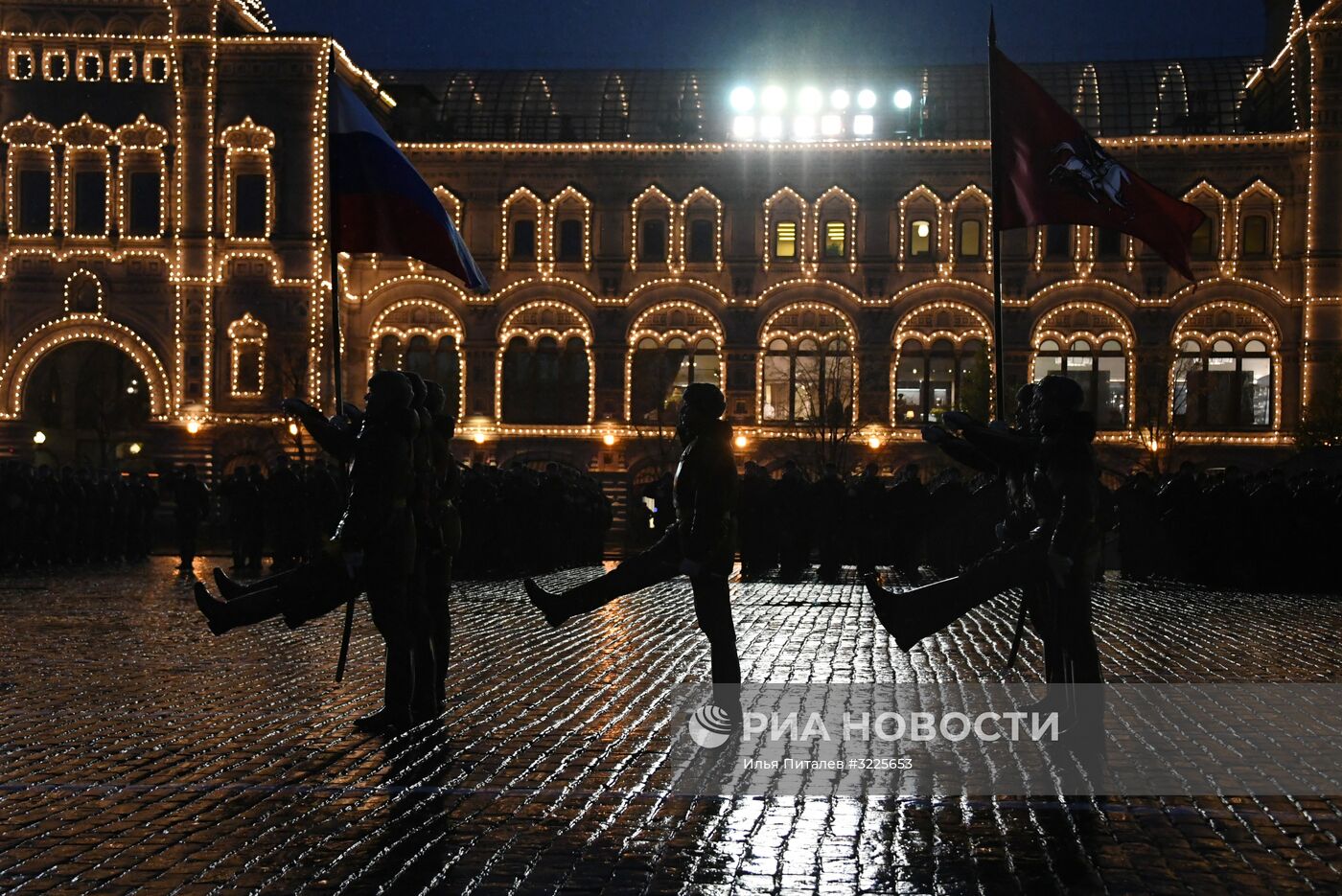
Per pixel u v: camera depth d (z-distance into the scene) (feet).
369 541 40.70
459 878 26.96
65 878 26.73
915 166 222.48
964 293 221.46
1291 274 215.72
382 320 225.56
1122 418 219.82
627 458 223.51
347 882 26.66
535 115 235.81
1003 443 38.73
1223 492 108.99
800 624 75.41
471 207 225.76
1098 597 100.32
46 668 54.44
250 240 216.33
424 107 236.63
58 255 216.74
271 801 32.73
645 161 224.94
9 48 217.97
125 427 233.96
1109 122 238.07
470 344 224.74
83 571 118.83
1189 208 55.06
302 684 50.42
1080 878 27.32
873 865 27.99
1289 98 220.43
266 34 215.51
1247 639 69.72
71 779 34.86
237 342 217.56
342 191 55.52
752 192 224.53
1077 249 219.61
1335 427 193.06
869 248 223.10
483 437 223.71
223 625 40.01
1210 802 33.19
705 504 39.81
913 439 220.43
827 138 222.89
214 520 193.67
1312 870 27.86
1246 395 218.18
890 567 135.74
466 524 113.91
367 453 40.42
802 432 221.66
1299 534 107.04
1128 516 117.70
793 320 224.33
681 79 244.22
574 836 29.91
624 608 86.58
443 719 43.68
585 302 225.15
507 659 59.26
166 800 32.78
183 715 43.91
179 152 216.33
